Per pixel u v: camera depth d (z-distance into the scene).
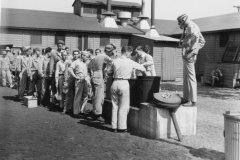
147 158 5.11
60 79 9.37
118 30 26.09
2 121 7.71
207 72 20.69
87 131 6.98
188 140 6.25
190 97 6.69
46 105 10.39
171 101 6.20
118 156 5.18
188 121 6.64
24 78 11.34
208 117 8.86
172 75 23.20
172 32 29.23
